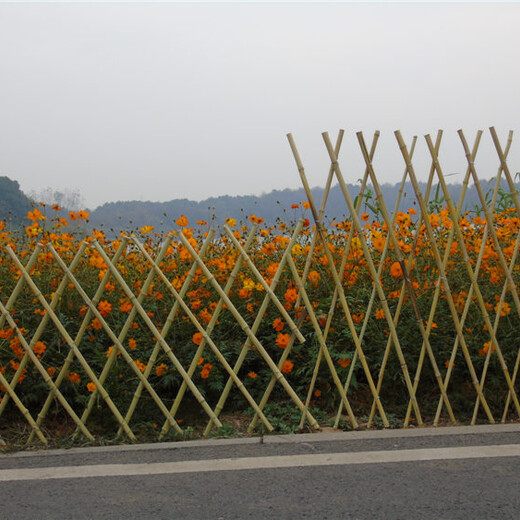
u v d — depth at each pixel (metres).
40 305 4.88
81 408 4.68
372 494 3.12
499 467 3.39
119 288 5.05
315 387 4.80
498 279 4.76
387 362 4.73
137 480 3.41
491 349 4.42
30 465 3.73
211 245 5.38
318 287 5.00
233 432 4.27
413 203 5.37
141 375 4.28
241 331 5.03
